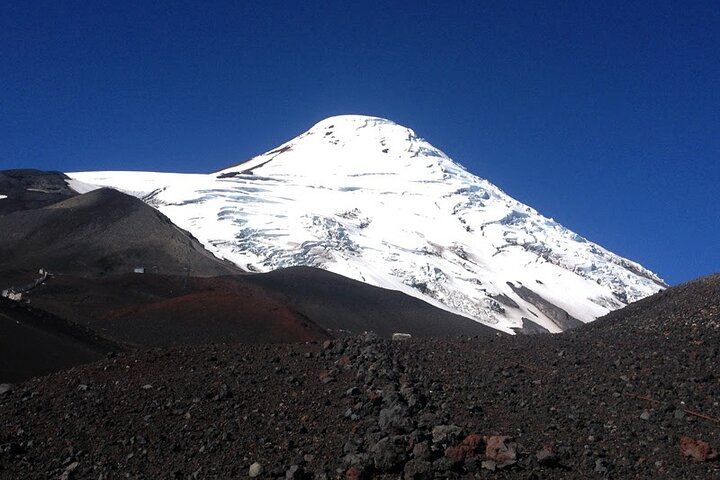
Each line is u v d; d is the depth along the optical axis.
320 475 10.41
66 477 10.71
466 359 16.39
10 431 12.17
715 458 10.97
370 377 13.79
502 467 10.58
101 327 53.81
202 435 11.86
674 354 16.58
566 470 10.77
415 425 11.70
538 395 13.77
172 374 14.87
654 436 11.92
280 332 54.97
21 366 20.88
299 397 13.24
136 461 11.15
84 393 13.91
